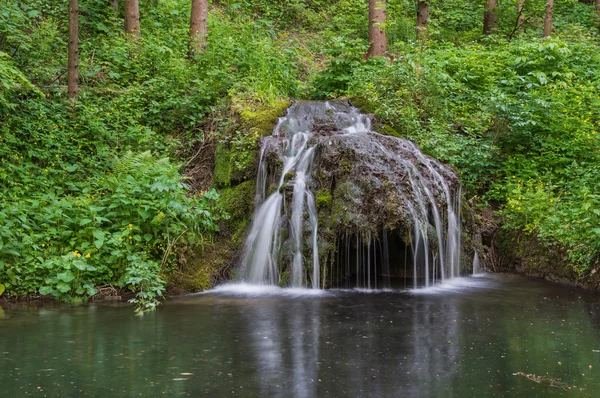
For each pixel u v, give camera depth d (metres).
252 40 13.67
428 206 8.93
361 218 8.40
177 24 14.85
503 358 5.38
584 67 13.86
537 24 18.22
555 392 4.56
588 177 10.01
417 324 6.54
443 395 4.50
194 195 9.80
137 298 7.75
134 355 5.43
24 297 7.61
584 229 8.89
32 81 11.21
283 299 7.78
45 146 9.93
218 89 11.92
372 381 4.79
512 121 11.12
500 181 10.90
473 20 19.38
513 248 9.98
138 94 11.50
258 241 8.99
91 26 13.90
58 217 8.27
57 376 4.87
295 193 8.88
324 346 5.72
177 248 8.52
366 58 14.97
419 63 12.57
